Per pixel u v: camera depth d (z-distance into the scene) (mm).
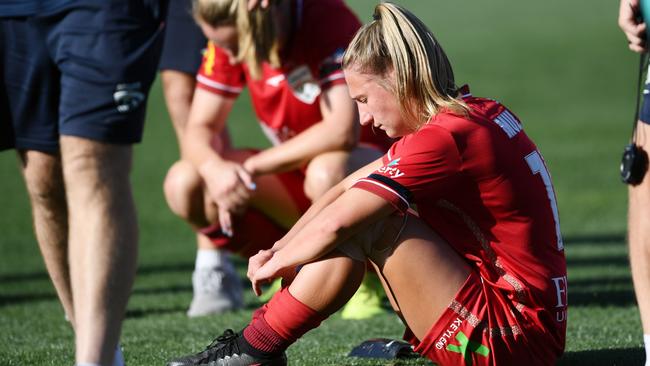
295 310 11125
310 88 17469
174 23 19125
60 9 11289
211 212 17938
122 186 11328
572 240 26875
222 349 11656
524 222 11094
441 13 109750
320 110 17688
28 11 11328
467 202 11031
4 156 46906
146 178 41000
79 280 10945
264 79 18000
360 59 11188
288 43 17062
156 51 11656
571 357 13164
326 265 10875
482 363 10953
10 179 41625
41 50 11477
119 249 11062
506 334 10961
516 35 90688
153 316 18484
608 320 16156
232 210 17422
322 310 11109
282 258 10781
